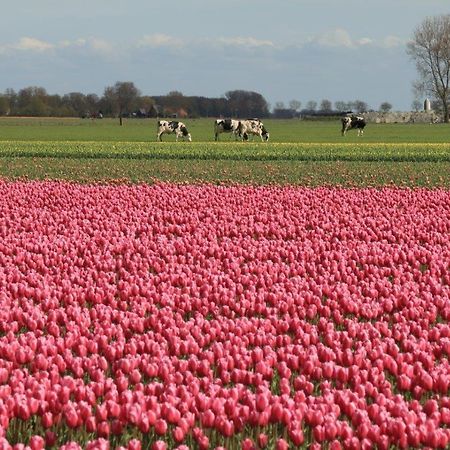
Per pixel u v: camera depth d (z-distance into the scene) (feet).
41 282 180.34
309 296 165.17
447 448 100.58
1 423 97.04
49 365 120.57
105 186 385.50
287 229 263.29
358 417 98.58
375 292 174.19
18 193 346.54
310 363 119.55
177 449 92.53
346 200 330.95
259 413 99.45
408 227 260.01
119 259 211.61
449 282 193.06
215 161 577.02
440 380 114.42
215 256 220.64
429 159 584.40
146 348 128.77
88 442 95.04
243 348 126.62
